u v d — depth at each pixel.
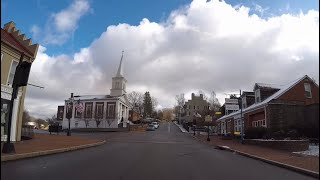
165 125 117.00
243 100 48.34
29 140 25.61
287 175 12.48
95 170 11.93
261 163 16.70
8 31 27.62
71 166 12.80
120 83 101.62
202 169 13.33
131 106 113.12
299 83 36.53
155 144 30.73
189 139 46.50
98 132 66.69
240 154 22.23
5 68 22.66
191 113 126.19
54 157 15.86
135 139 41.06
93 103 91.75
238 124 48.38
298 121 34.56
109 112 90.44
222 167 14.32
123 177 10.61
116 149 22.75
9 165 12.36
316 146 25.98
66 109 94.25
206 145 33.12
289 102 35.66
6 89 22.44
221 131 62.03
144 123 119.06
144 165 13.94
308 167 13.80
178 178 10.82
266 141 27.33
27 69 15.08
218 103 108.38
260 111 38.09
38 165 12.71
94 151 20.39
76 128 85.19
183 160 16.67
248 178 11.39
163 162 15.39
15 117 23.55
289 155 20.03
